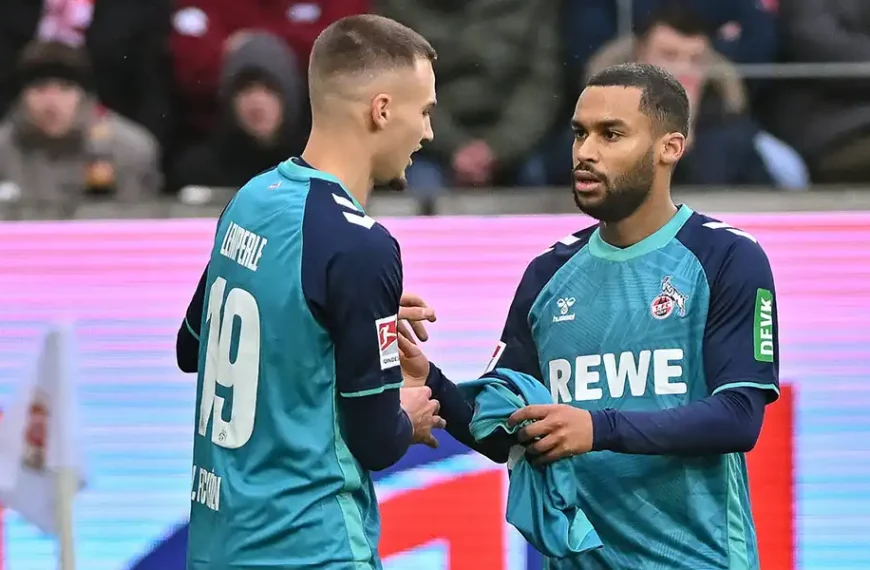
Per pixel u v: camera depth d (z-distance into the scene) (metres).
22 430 11.70
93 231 13.27
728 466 9.17
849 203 13.19
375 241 8.47
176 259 13.31
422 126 9.01
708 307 8.98
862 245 13.11
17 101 15.73
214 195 14.12
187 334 9.91
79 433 11.75
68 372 11.64
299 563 8.48
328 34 8.91
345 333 8.43
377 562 8.94
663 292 9.09
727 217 13.23
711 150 14.48
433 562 13.26
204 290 9.52
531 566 13.27
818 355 13.15
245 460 8.64
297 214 8.57
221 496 8.72
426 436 9.50
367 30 8.84
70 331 11.89
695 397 9.03
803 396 13.17
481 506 13.26
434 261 13.27
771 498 13.19
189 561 9.05
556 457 8.73
